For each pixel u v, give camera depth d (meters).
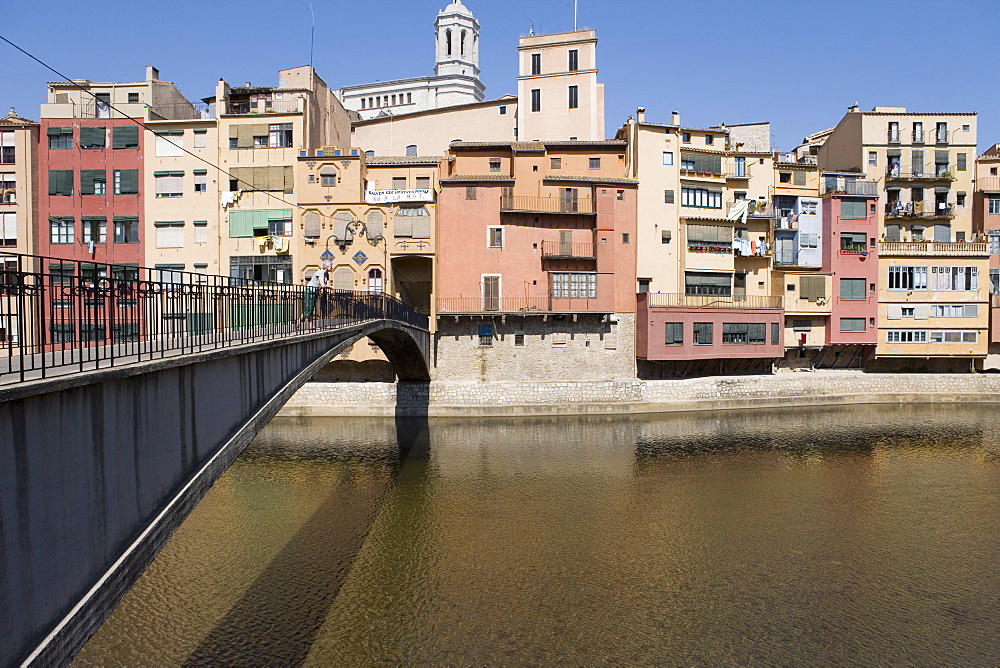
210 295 14.27
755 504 26.94
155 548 10.67
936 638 16.95
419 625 17.02
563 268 46.84
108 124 46.16
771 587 19.53
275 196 45.97
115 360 10.73
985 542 23.14
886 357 53.12
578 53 54.34
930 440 38.19
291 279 45.84
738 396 48.00
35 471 7.82
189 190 46.16
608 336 47.31
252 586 19.02
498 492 27.89
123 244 46.25
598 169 48.88
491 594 18.77
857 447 36.44
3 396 7.07
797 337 52.00
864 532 24.02
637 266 48.00
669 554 21.80
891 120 56.66
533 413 44.50
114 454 9.64
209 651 15.64
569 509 25.95
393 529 23.55
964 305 52.84
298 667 15.11
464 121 58.25
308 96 47.12
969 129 56.91
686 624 17.36
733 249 49.78
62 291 8.77
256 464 31.97
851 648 16.42
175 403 11.71
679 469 31.78
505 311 45.19
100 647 15.76
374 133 60.75
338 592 18.73
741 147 54.19
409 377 45.09
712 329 47.41
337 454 33.94
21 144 45.66
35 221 45.91
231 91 48.00
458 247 46.22
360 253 45.69
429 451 34.69
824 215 52.62
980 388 51.62
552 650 16.03
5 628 7.25
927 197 56.47
